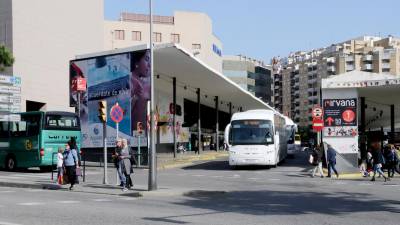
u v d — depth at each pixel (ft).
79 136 112.78
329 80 105.29
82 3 242.17
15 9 199.52
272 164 115.34
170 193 61.72
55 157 107.55
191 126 259.19
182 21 374.22
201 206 50.60
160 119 201.26
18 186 76.64
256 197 59.82
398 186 75.97
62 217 42.01
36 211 46.24
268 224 37.96
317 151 97.14
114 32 356.59
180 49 125.08
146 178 91.71
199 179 89.10
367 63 577.84
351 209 47.83
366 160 98.89
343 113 104.68
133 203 53.67
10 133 111.75
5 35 199.41
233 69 490.08
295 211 46.32
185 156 172.04
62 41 227.40
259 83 523.70
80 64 139.44
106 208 48.78
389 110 181.06
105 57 135.33
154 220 40.22
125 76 131.75
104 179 75.31
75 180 70.08
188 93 217.36
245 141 114.93
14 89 118.01
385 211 46.29
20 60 200.75
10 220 40.16
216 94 225.15
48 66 217.97
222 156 195.83
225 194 63.16
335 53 615.57
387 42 615.57
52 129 108.17
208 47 384.68
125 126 131.13
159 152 198.70
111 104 133.49
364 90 115.85
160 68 152.97
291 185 77.36
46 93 216.54
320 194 63.36
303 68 643.04
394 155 95.50
